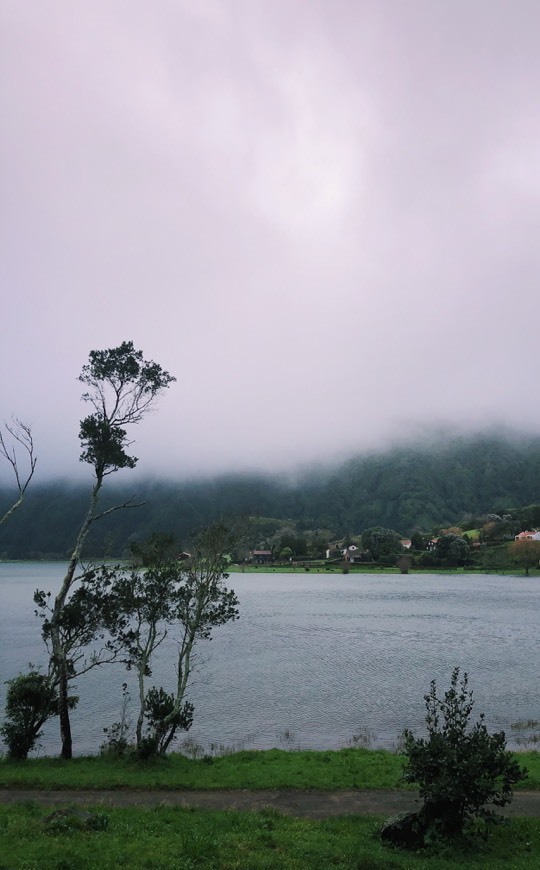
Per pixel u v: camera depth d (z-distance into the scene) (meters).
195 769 26.50
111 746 30.73
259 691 50.06
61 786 23.69
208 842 15.59
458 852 15.55
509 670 59.16
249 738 37.00
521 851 15.79
